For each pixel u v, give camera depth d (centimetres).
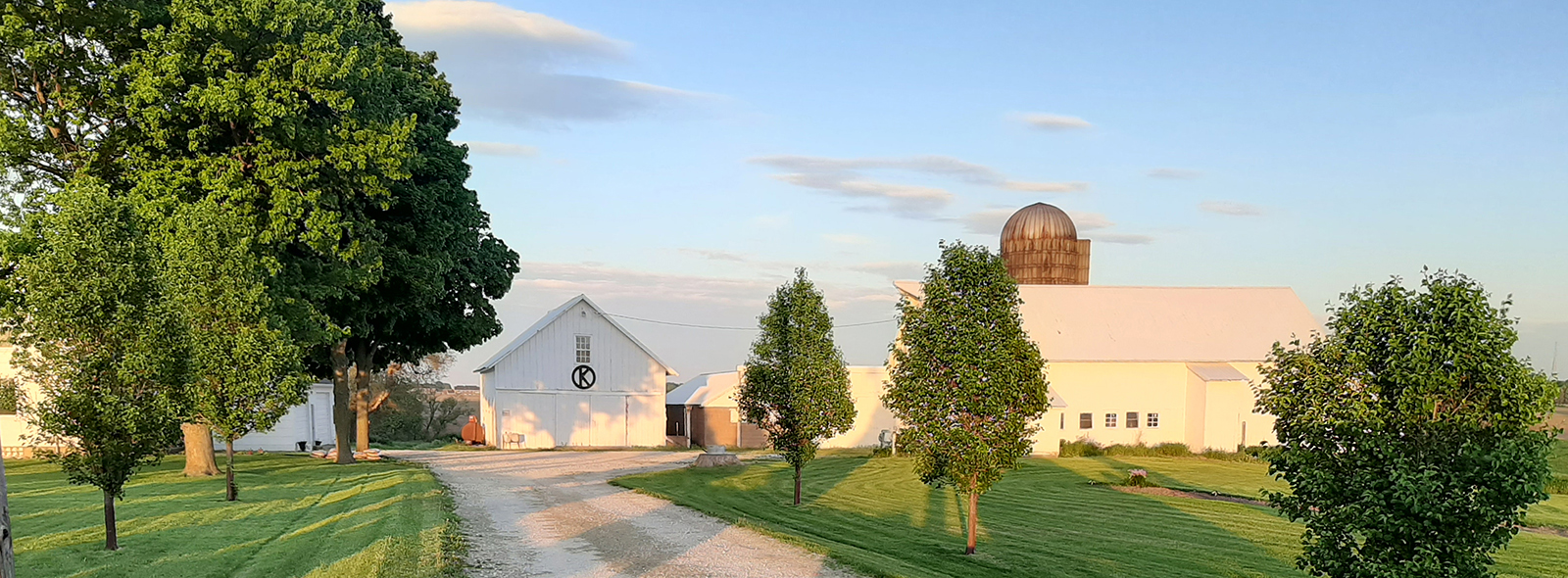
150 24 2442
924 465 1803
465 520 1908
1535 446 953
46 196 1998
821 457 4347
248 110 2327
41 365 1384
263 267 2303
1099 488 3092
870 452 4772
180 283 1925
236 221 2111
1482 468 944
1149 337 4959
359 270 2683
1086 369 4753
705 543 1662
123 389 1418
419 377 7769
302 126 2473
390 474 2878
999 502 2658
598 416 5297
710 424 5700
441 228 3297
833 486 3019
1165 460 4284
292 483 2531
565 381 5241
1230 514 2434
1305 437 1078
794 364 2514
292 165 2428
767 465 3725
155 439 1441
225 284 2012
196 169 2358
